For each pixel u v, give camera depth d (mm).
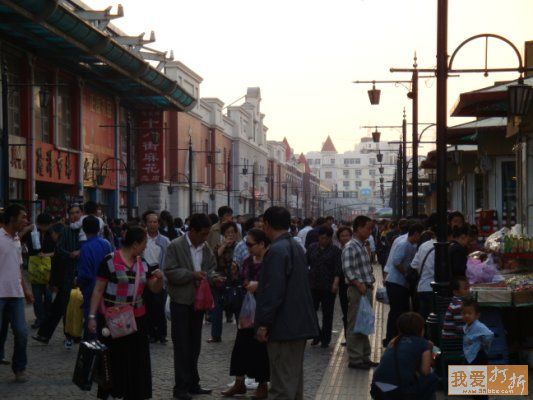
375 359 14406
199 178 69062
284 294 10242
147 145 51594
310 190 163250
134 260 10914
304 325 10297
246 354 11984
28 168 34594
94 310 10781
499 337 12828
